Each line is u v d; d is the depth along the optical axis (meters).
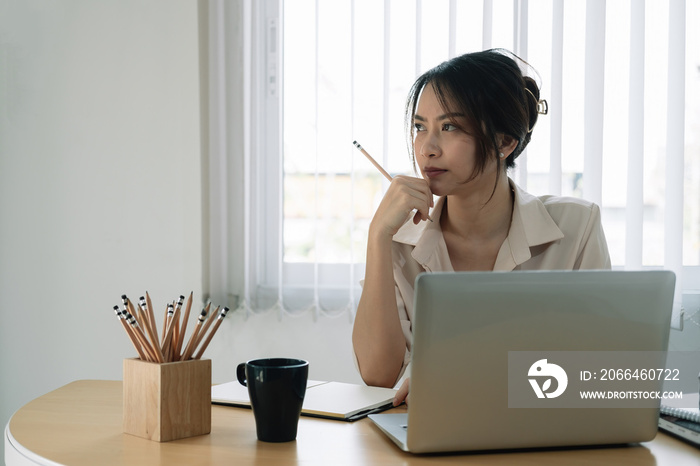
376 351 1.32
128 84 2.30
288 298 2.22
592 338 0.82
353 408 1.01
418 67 2.07
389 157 2.12
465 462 0.81
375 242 1.34
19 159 2.37
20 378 2.39
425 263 1.43
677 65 2.02
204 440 0.89
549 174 2.04
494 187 1.40
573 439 0.85
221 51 2.19
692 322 2.06
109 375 2.34
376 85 2.13
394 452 0.84
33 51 2.36
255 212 2.21
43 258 2.37
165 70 2.28
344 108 2.15
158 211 2.29
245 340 2.24
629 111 2.04
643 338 0.83
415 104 1.42
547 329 0.81
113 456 0.81
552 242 1.46
